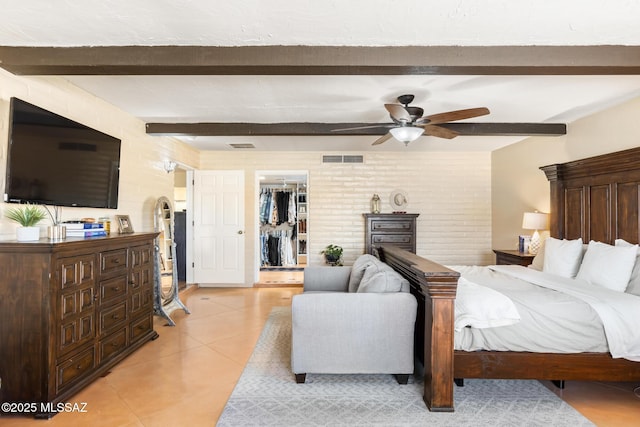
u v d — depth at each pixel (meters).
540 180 4.53
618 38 2.06
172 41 2.13
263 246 8.14
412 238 5.52
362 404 2.25
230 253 5.89
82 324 2.38
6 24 1.93
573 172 3.76
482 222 5.88
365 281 2.75
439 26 1.94
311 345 2.46
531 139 4.71
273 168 5.92
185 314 4.32
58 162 2.57
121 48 2.19
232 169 5.93
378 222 5.54
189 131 4.03
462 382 2.52
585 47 2.15
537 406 2.24
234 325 3.88
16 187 2.23
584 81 2.77
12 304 2.10
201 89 2.97
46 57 2.19
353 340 2.46
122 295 2.87
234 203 5.89
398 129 2.97
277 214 8.09
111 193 3.22
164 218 4.36
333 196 5.91
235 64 2.18
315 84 2.85
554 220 3.98
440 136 3.50
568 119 3.85
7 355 2.10
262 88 2.94
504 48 2.16
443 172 5.89
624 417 2.12
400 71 2.26
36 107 2.38
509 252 4.51
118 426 2.02
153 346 3.25
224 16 1.86
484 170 5.89
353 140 5.05
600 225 3.43
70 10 1.80
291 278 6.58
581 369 2.23
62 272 2.19
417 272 2.33
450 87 2.91
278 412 2.15
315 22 1.91
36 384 2.09
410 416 2.12
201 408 2.21
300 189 8.32
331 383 2.53
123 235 2.94
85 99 3.00
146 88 2.95
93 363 2.50
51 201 2.51
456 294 2.30
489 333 2.24
